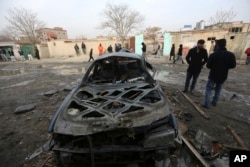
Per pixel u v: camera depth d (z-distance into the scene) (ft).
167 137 6.04
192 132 9.39
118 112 6.26
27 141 9.44
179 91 17.04
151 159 6.93
